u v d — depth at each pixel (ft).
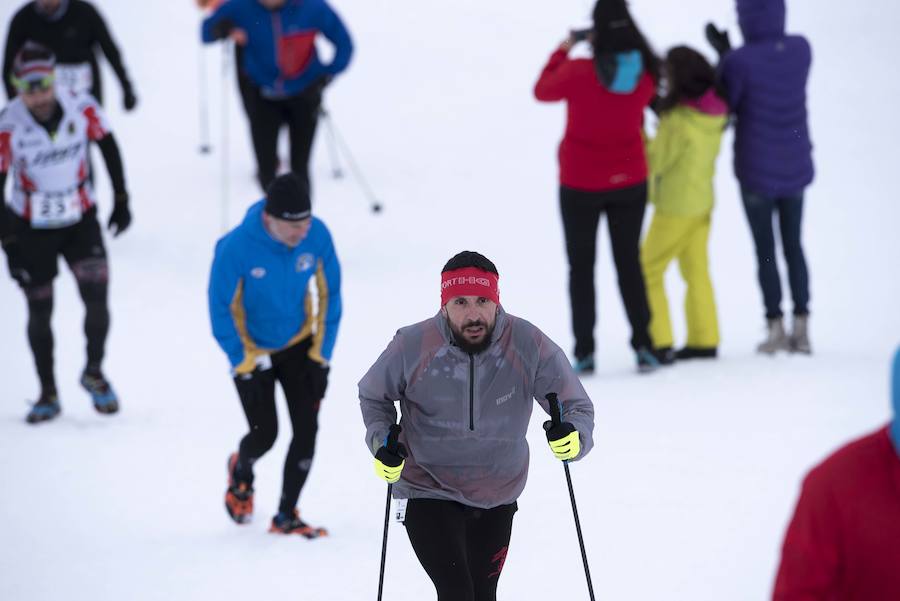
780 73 87.97
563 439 42.80
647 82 83.56
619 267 87.51
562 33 208.23
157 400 85.25
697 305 91.50
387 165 152.56
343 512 64.59
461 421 43.93
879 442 29.55
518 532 61.00
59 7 112.27
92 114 78.79
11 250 77.56
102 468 72.08
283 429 79.25
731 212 134.21
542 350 44.11
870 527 29.12
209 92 184.55
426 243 125.18
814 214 130.72
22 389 88.22
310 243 57.57
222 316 58.18
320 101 112.68
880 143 150.00
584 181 85.05
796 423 75.72
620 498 64.75
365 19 220.02
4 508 66.03
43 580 56.49
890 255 118.32
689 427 75.72
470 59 196.24
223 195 135.23
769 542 58.18
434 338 43.57
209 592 54.54
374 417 44.47
